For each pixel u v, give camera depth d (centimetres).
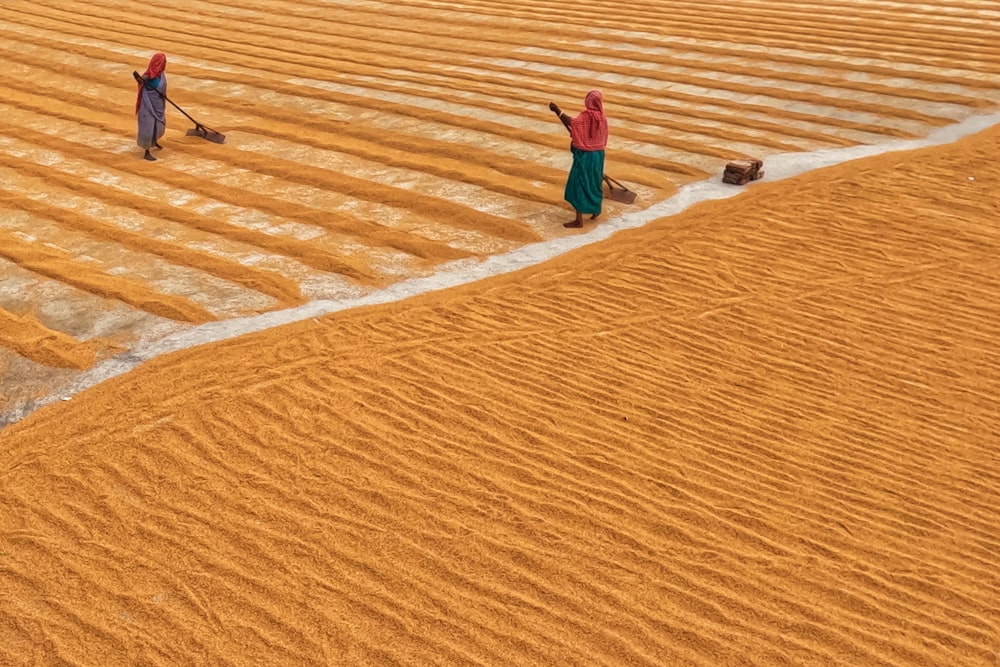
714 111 1647
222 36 2112
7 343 890
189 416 777
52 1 2458
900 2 2314
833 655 570
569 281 1035
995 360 900
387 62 1908
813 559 646
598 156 1162
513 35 2108
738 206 1237
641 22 2167
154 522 664
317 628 580
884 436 785
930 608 608
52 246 1104
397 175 1362
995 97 1667
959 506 705
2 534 652
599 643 574
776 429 789
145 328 921
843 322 961
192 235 1145
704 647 573
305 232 1164
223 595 604
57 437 752
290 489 697
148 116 1377
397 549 644
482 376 846
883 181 1311
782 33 2056
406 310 959
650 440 768
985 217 1203
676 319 959
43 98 1711
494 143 1479
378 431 764
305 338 898
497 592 611
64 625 581
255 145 1474
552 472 724
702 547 654
